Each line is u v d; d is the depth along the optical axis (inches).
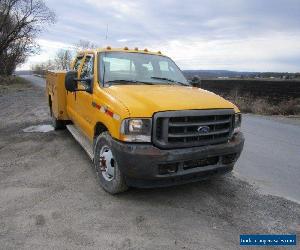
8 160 269.3
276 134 428.1
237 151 201.6
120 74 235.8
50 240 154.9
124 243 154.1
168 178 181.9
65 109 326.0
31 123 430.3
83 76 264.7
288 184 237.5
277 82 1423.5
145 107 181.2
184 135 180.5
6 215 177.5
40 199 196.5
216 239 159.8
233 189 220.2
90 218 175.6
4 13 1616.6
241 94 1194.0
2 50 1711.4
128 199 199.3
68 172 241.9
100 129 224.2
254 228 171.0
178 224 172.2
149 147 177.2
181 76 262.7
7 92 1053.8
